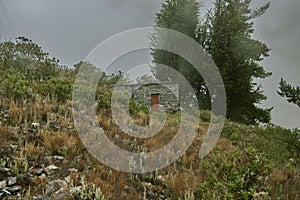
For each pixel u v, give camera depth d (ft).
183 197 15.03
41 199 12.34
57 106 28.86
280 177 18.45
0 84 32.09
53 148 17.58
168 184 16.19
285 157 28.78
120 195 13.70
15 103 26.21
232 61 74.90
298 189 17.52
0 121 20.72
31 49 49.08
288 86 33.22
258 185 13.88
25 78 38.19
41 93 33.55
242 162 13.94
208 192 13.98
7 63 44.21
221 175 16.10
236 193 12.13
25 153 16.17
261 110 78.02
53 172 15.08
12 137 18.28
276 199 14.90
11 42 47.98
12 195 12.28
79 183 14.19
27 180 13.76
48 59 52.42
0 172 13.66
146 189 15.58
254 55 75.82
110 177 15.43
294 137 30.94
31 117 23.25
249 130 40.65
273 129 37.96
